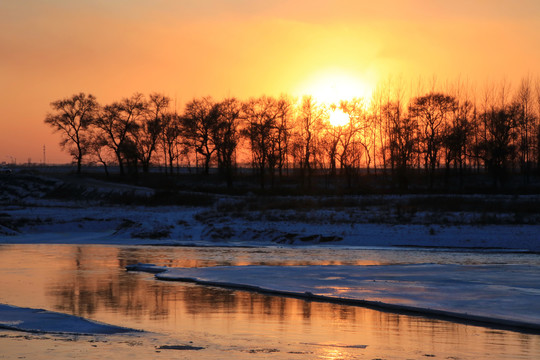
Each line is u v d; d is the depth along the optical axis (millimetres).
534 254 38250
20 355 12305
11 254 38688
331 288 22547
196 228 54562
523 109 98250
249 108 105000
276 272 27422
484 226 48125
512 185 94250
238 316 17594
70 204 81938
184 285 24141
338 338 14625
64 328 15164
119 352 12664
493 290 21844
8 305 18297
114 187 91875
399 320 17016
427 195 78938
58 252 40250
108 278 26438
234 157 108062
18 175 103938
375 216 54531
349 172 100375
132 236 52688
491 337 14820
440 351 13359
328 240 46969
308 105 104938
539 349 13586
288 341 14203
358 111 104125
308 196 81688
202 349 13109
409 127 98250
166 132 114625
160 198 80312
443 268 29203
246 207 65000
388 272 27422
